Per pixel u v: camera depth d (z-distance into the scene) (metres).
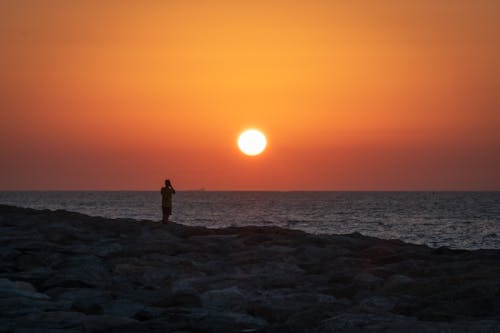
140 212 125.44
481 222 100.00
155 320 13.05
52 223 31.27
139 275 20.22
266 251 23.95
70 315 13.31
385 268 19.12
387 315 12.16
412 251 24.25
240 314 14.18
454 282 15.46
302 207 168.12
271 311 14.39
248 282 18.58
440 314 12.56
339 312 13.10
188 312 14.16
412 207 167.12
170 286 18.91
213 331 12.45
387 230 81.75
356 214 126.00
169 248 24.67
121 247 25.25
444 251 23.97
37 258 21.56
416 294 15.31
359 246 26.44
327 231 78.56
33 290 16.86
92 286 17.50
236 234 29.72
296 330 12.18
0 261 21.42
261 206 177.62
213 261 22.42
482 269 17.64
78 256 22.56
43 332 11.94
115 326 12.60
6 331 11.99
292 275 19.95
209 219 104.12
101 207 155.62
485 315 13.01
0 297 15.31
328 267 20.95
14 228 30.08
